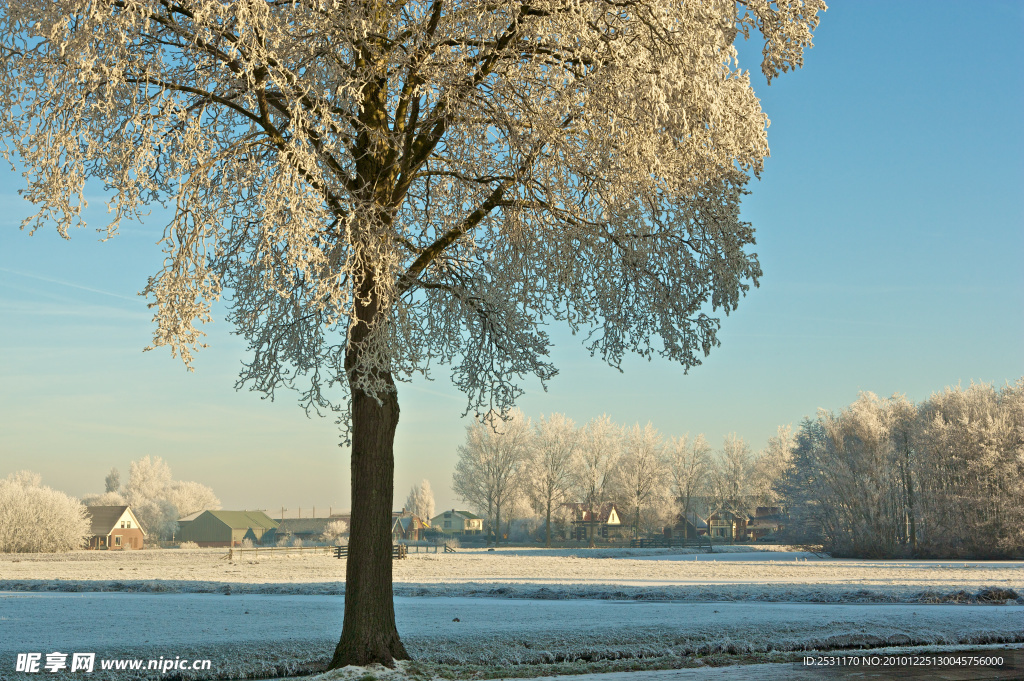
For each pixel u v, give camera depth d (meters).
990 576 32.78
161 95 9.74
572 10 9.96
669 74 10.36
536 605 19.27
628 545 88.38
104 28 9.22
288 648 12.09
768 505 115.56
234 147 10.63
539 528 94.06
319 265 9.80
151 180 10.64
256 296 12.36
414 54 10.45
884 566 43.56
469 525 143.75
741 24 11.27
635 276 11.80
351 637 10.91
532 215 12.08
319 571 36.25
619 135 11.02
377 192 11.36
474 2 10.79
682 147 11.13
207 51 10.02
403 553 52.12
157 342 11.00
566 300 12.52
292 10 10.12
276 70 9.80
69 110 9.58
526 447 95.81
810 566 43.75
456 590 23.31
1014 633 13.83
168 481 147.75
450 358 13.15
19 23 9.94
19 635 13.48
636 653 12.23
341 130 10.02
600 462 98.75
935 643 13.37
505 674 10.70
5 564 44.72
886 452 61.84
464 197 13.02
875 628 14.24
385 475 11.42
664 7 10.71
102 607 18.88
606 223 11.78
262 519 134.62
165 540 123.25
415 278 11.72
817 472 67.62
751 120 11.53
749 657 11.95
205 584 25.53
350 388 11.40
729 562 49.97
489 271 12.72
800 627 14.33
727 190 11.36
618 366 12.52
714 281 11.35
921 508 60.47
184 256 10.83
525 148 11.33
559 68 11.63
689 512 110.06
